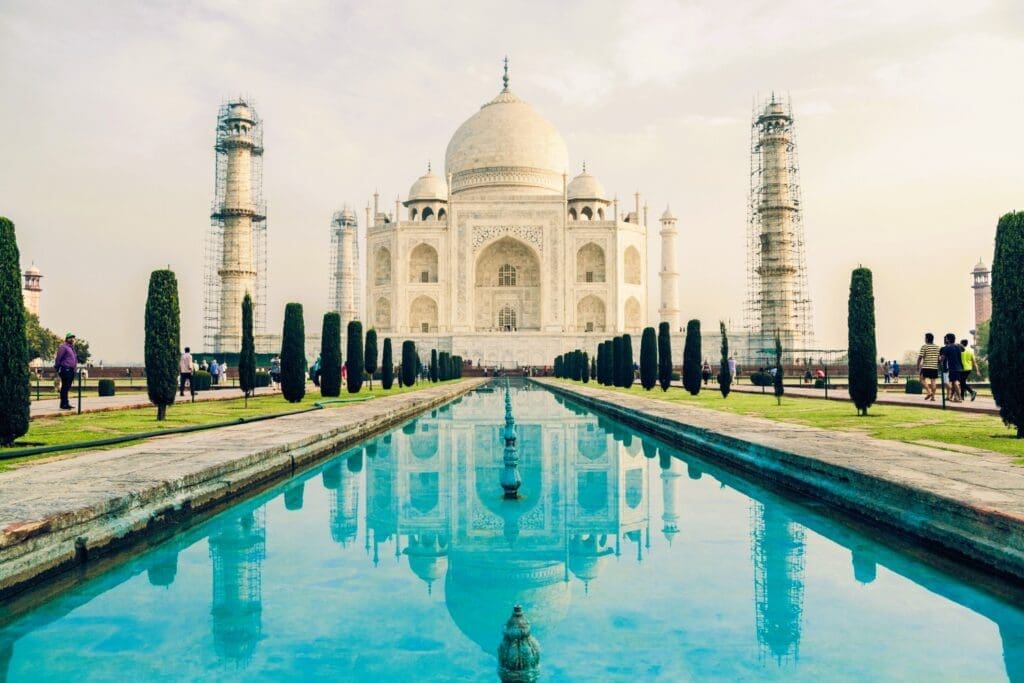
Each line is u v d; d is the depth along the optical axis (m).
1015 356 14.63
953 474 9.81
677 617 6.43
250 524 10.09
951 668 5.38
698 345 34.91
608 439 20.33
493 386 59.53
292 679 5.26
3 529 6.94
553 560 8.25
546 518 10.39
